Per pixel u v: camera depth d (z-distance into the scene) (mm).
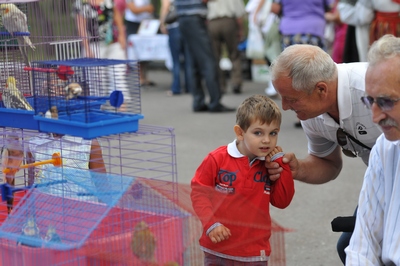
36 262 2854
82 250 2764
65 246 2734
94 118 3061
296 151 7617
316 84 3182
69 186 3207
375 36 7168
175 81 12367
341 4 7520
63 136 3500
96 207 2914
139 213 2951
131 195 2979
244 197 3154
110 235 2836
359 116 3289
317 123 3527
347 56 7801
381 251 2846
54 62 3127
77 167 3445
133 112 3182
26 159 3654
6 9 3697
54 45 3775
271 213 5691
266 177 3506
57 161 3393
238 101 11195
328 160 3840
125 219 2932
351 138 3469
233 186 3461
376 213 2834
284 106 3314
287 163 3504
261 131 3398
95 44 3889
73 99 3119
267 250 3314
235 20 11578
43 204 3051
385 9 7047
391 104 2486
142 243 2867
